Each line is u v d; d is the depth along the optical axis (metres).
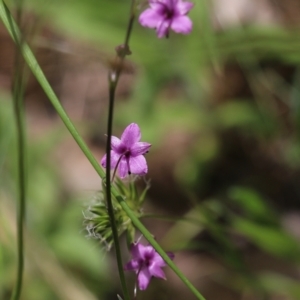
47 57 1.05
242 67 1.00
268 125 0.97
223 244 0.74
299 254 0.75
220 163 1.02
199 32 0.83
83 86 1.16
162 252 0.63
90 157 0.63
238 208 0.96
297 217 0.99
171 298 0.90
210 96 0.99
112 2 0.89
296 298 0.77
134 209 0.66
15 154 0.82
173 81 1.00
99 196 0.67
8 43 1.18
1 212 0.80
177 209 1.03
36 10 0.74
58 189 0.93
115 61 0.61
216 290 0.91
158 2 0.66
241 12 1.02
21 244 0.66
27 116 1.14
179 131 1.06
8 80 1.15
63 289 0.80
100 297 0.82
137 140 0.64
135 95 0.93
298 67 0.87
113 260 0.90
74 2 0.88
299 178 1.02
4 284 0.79
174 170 1.04
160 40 0.88
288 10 1.06
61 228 0.84
